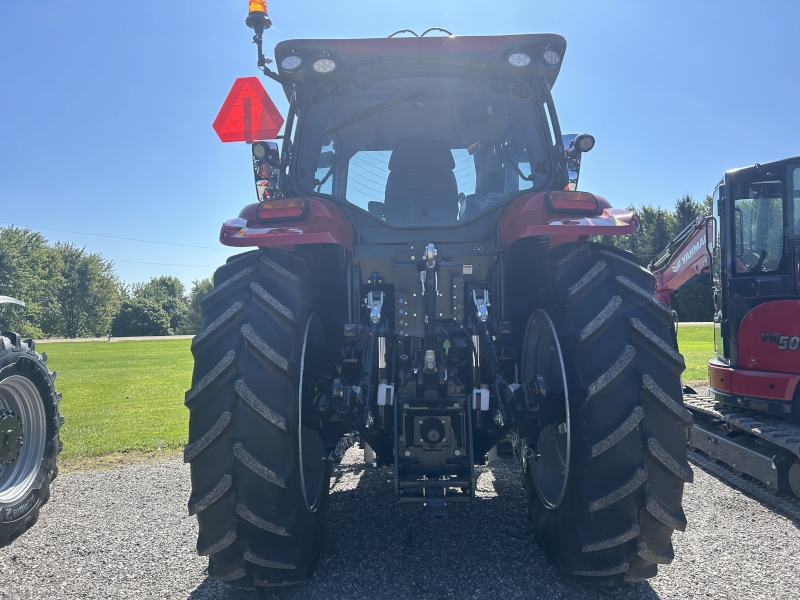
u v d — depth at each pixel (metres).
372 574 2.79
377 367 2.92
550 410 2.71
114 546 3.38
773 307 4.67
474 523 3.48
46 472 3.99
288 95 3.79
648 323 2.51
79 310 83.81
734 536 3.37
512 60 3.16
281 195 3.36
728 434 5.07
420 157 3.32
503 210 3.10
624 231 2.62
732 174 4.91
